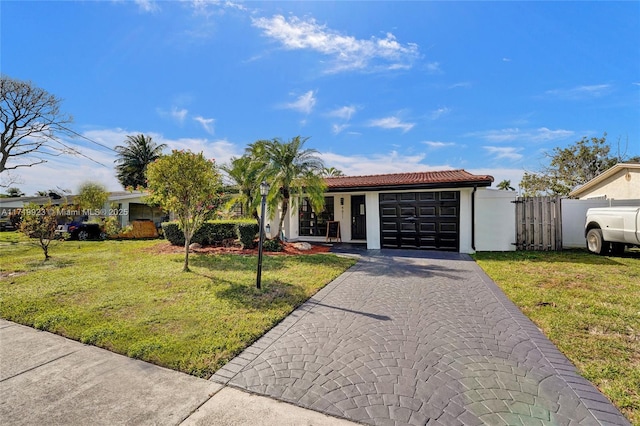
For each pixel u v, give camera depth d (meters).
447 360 3.25
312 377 2.95
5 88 18.73
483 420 2.33
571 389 2.72
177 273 7.19
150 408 2.51
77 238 15.98
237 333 3.89
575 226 11.19
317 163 11.04
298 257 9.38
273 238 11.08
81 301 5.20
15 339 3.87
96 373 3.05
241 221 11.77
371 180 13.27
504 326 4.14
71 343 3.75
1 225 23.09
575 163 24.19
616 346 3.52
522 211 10.70
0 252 11.08
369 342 3.70
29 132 20.42
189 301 5.17
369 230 11.76
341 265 8.23
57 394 2.71
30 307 4.91
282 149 10.66
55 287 6.04
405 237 11.52
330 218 14.07
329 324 4.27
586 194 16.27
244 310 4.75
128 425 2.31
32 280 6.61
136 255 10.02
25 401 2.61
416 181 11.23
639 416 2.36
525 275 6.95
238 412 2.45
